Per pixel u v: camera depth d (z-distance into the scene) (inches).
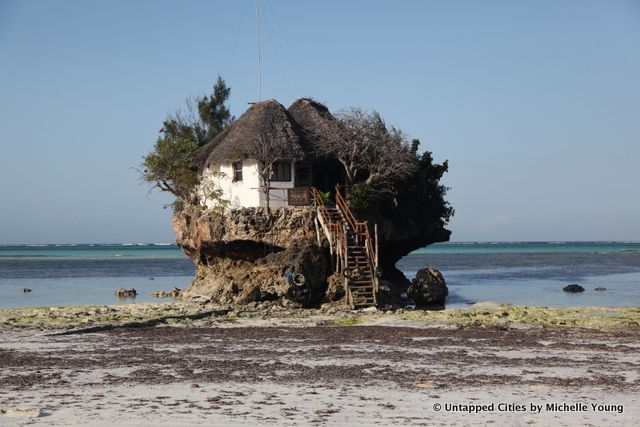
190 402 757.9
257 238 2016.5
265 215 2018.9
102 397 778.8
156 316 1620.3
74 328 1392.7
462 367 968.9
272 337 1285.7
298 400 769.6
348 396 788.6
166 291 2733.8
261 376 900.0
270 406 743.1
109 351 1118.4
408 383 856.9
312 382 862.5
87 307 1856.5
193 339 1266.0
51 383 851.4
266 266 1936.5
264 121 2166.6
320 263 1903.3
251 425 674.2
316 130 2169.0
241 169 2124.8
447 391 815.1
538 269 4483.3
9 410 704.4
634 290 2726.4
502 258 6781.5
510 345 1176.2
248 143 2087.8
